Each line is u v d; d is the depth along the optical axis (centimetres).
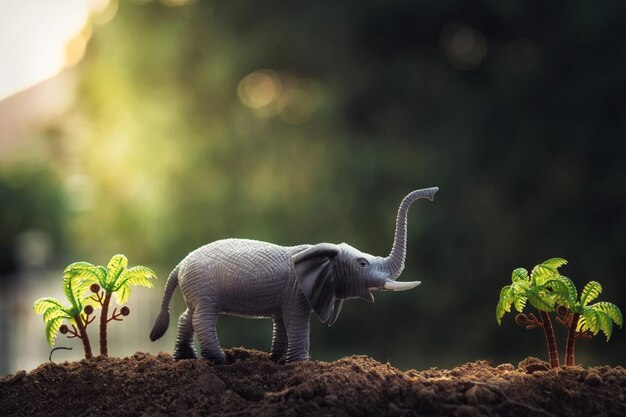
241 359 655
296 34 2200
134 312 1838
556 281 619
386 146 2175
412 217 2108
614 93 2009
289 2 2211
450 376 623
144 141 2220
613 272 2033
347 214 2148
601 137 2038
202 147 2220
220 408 563
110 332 1772
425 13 2162
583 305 624
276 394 565
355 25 2191
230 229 2184
